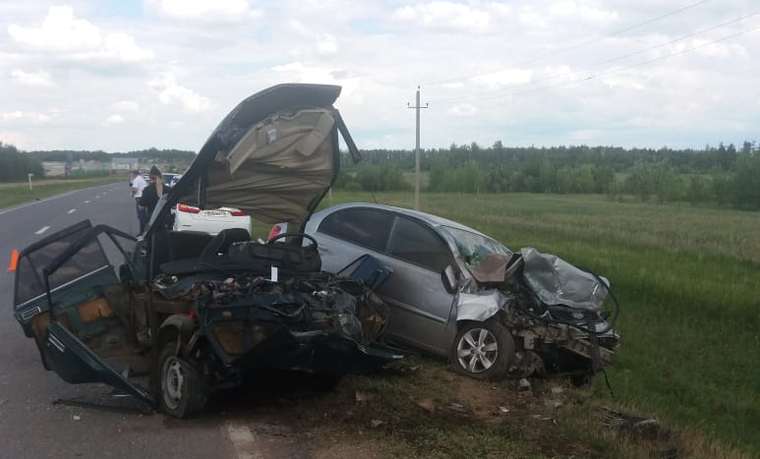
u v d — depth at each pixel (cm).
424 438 552
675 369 883
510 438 562
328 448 531
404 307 790
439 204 4591
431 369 755
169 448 526
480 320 727
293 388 672
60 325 615
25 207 3312
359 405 625
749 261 1869
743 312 1150
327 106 621
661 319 1114
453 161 9125
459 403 647
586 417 611
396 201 4541
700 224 3459
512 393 691
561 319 731
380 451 527
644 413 678
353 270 779
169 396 591
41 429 562
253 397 645
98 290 654
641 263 1644
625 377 826
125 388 596
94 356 600
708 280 1421
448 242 795
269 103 587
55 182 7531
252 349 554
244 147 587
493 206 4638
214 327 554
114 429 564
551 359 766
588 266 1548
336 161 679
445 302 763
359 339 614
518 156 10944
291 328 560
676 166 10544
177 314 590
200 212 1473
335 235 863
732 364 923
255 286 576
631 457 536
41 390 664
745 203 5534
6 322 935
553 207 4981
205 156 585
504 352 721
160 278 618
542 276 756
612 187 6788
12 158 7769
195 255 670
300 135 618
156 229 641
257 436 553
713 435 654
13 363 751
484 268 758
